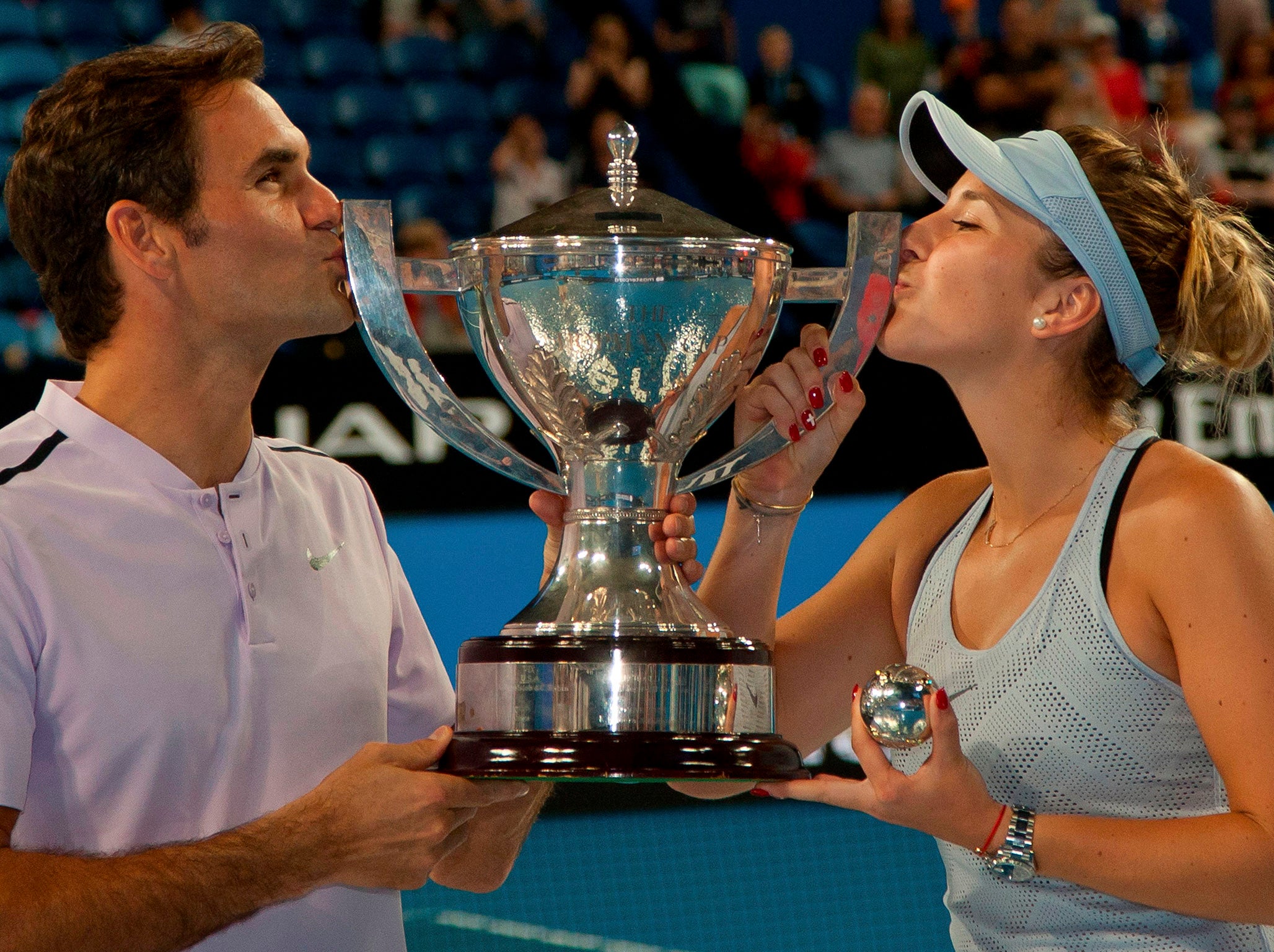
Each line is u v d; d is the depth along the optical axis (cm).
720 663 247
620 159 271
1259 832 242
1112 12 1347
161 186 263
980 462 938
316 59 1341
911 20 1284
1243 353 288
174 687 260
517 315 257
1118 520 275
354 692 282
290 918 271
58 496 262
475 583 882
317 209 277
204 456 277
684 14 1344
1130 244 281
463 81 1373
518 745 240
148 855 238
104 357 277
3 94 1227
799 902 774
